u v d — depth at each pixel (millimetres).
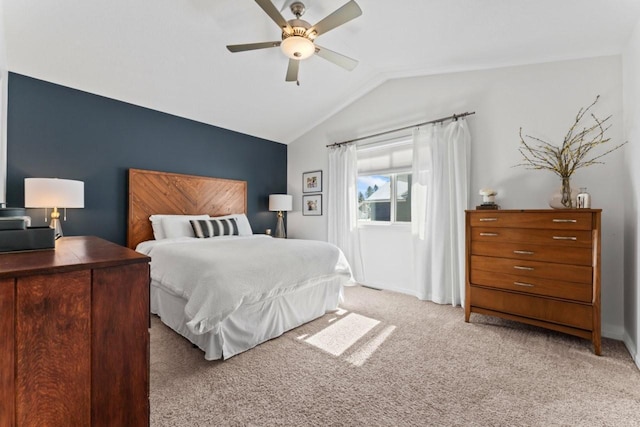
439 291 3119
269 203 4883
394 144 3727
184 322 2148
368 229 3979
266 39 2668
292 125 4586
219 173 4320
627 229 2186
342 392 1582
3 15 2088
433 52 2803
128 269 848
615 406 1473
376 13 2279
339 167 4211
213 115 3973
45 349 724
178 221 3459
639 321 1872
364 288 3828
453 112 3188
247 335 2059
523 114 2744
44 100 2842
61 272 739
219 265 1994
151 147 3605
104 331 809
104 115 3230
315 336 2297
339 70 3389
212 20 2391
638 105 1937
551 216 2164
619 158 2299
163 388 1604
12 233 980
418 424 1347
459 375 1744
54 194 2395
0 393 670
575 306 2070
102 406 809
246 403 1487
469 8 2059
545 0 1845
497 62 2797
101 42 2480
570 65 2527
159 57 2746
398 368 1821
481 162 2980
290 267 2352
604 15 1898
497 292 2418
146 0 2150
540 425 1346
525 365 1854
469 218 2580
